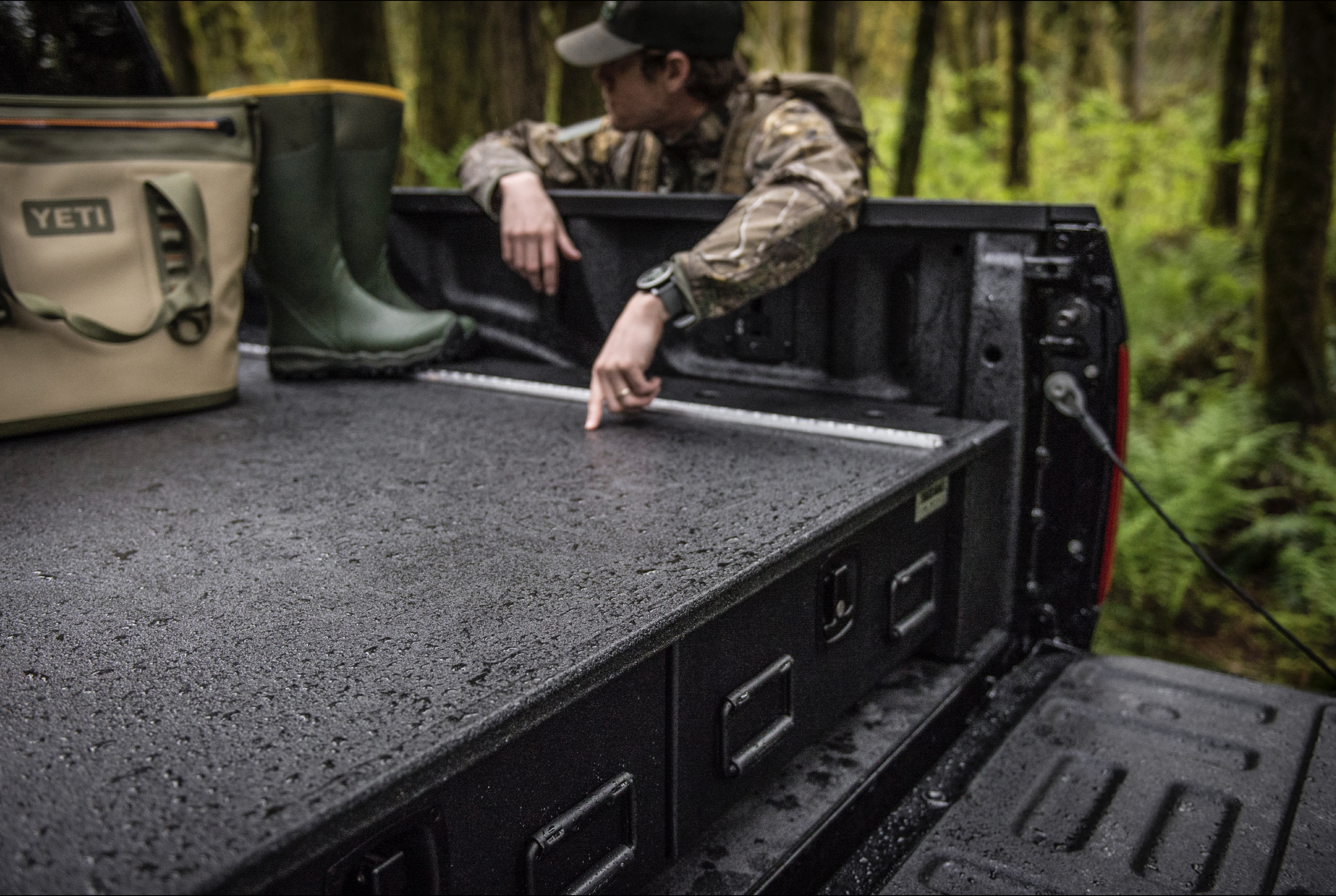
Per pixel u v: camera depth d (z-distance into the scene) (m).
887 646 1.32
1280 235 4.95
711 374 1.87
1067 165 8.99
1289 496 4.44
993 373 1.55
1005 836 1.10
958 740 1.36
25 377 1.46
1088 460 1.54
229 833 0.55
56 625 0.84
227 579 0.94
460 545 1.02
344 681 0.72
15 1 1.65
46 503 1.18
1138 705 1.41
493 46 5.08
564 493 1.20
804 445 1.42
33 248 1.45
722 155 1.92
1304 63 4.77
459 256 2.13
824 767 1.17
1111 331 1.48
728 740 0.99
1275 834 1.08
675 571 0.93
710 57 1.81
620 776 0.85
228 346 1.69
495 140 2.19
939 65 12.41
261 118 1.78
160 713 0.68
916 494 1.26
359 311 1.92
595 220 1.87
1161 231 8.66
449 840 0.70
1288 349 4.97
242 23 7.80
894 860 1.12
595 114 4.46
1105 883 1.01
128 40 1.80
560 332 2.01
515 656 0.76
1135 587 4.10
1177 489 4.33
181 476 1.29
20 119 1.43
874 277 1.65
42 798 0.58
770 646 1.05
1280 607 4.05
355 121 1.89
